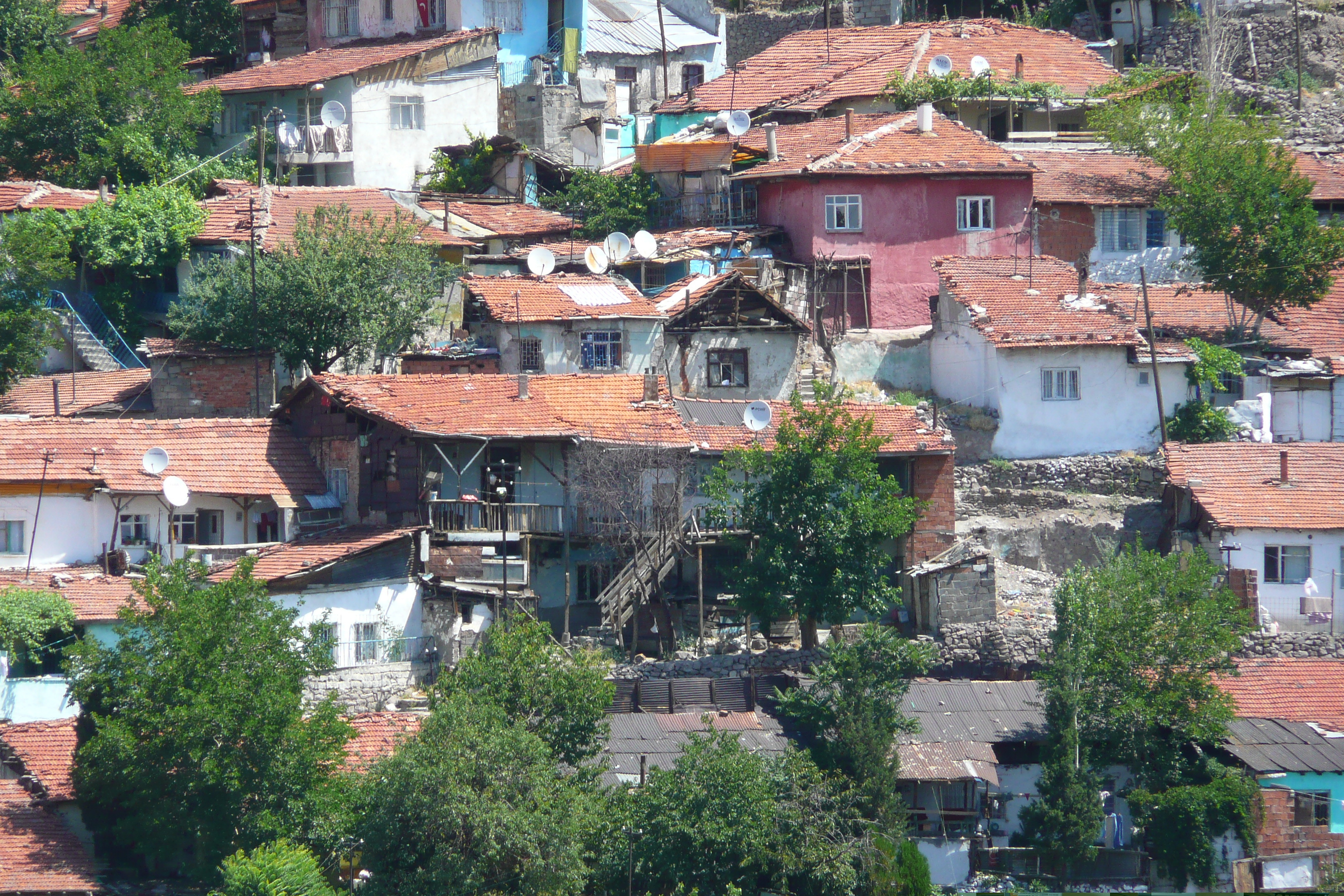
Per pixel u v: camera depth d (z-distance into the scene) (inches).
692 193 5433.1
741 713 3604.8
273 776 3117.6
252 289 4490.7
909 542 4119.1
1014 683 3789.4
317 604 3732.8
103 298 4936.0
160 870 3336.6
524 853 2942.9
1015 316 4574.3
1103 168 5364.2
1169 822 3484.3
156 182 5408.5
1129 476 4456.2
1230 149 4955.7
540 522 4013.3
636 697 3614.7
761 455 3848.4
